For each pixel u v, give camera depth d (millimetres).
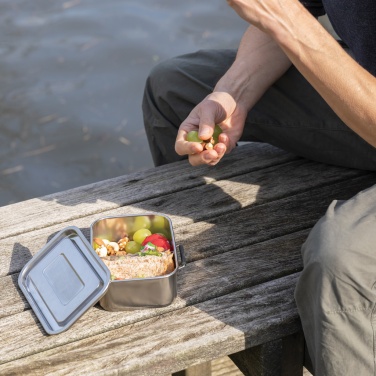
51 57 6465
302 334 2279
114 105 5969
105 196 2779
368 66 2471
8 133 5723
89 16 6977
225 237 2549
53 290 2281
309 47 2123
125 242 2410
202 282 2354
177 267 2236
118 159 5500
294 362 2316
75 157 5523
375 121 2154
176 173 2891
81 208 2715
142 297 2221
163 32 6668
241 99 2674
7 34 6789
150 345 2162
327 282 2025
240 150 3020
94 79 6215
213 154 2443
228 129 2635
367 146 2721
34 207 2727
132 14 6969
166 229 2443
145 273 2254
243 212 2670
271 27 2117
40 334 2193
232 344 2193
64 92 6098
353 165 2818
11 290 2354
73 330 2189
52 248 2383
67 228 2389
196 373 2242
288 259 2447
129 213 2676
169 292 2227
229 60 2924
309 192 2770
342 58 2135
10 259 2480
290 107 2777
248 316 2238
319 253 2041
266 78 2703
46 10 7156
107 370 2104
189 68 2922
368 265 2018
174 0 7160
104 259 2320
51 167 5438
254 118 2834
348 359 2062
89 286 2215
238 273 2389
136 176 2887
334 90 2150
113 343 2170
